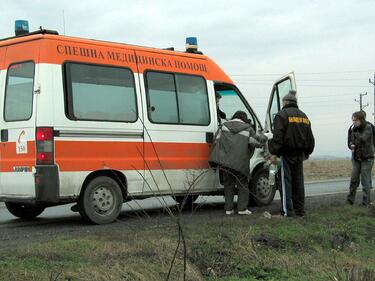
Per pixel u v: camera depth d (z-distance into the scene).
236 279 6.02
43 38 8.39
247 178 9.80
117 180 9.05
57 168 8.25
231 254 6.54
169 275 5.37
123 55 9.24
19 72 8.59
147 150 9.37
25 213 9.89
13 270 5.32
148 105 9.45
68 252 6.10
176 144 9.80
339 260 6.93
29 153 8.31
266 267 6.45
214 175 10.36
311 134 9.27
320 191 16.27
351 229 8.41
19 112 8.50
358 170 10.91
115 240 6.77
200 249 6.45
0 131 8.74
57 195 8.27
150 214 10.08
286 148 9.09
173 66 9.98
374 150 10.86
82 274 5.38
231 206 9.83
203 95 10.41
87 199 8.65
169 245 6.43
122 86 9.13
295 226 8.12
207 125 10.36
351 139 10.92
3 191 8.77
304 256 6.96
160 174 9.52
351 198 11.09
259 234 7.42
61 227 8.54
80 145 8.52
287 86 10.55
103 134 8.79
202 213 10.17
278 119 9.10
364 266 6.69
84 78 8.66
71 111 8.45
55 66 8.38
